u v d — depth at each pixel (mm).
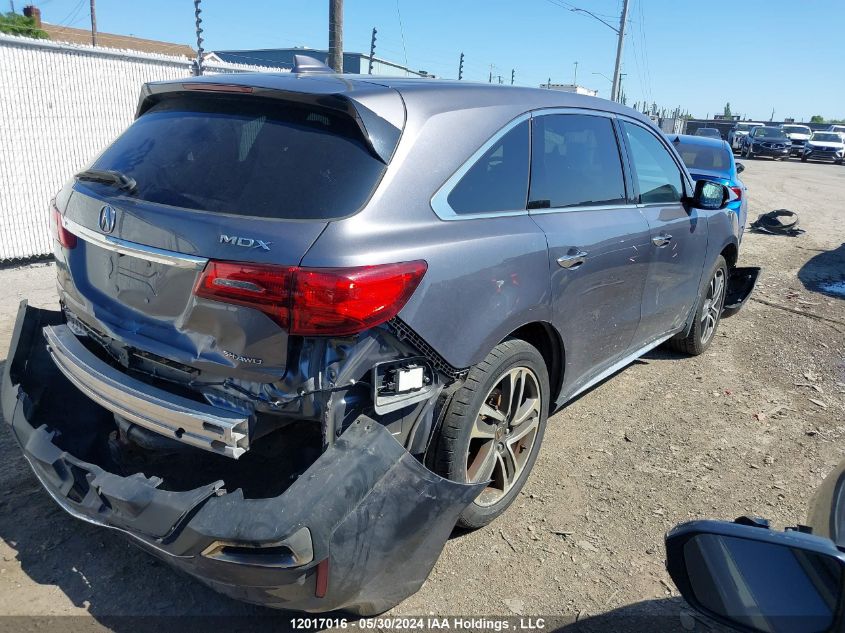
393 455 2221
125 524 2174
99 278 2586
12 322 5391
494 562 2893
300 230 2180
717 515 3305
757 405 4652
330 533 2006
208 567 2039
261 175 2344
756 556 1484
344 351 2180
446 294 2465
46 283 6668
